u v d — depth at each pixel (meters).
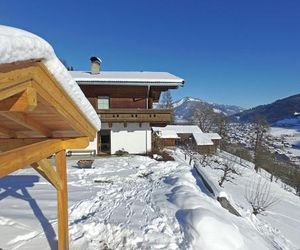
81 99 3.74
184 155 27.81
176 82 21.89
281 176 33.25
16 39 2.06
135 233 7.02
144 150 22.34
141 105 22.84
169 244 6.54
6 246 6.21
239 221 9.12
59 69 2.92
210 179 12.51
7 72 2.29
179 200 9.12
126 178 14.32
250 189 19.77
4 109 2.79
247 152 43.62
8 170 3.12
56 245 6.33
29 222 7.42
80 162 16.64
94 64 24.39
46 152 4.35
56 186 4.86
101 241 6.86
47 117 3.96
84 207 9.35
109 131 22.34
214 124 61.84
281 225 12.04
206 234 6.69
